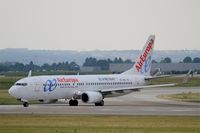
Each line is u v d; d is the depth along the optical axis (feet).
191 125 440.04
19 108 625.00
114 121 471.21
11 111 574.97
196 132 391.45
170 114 542.16
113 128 414.21
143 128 415.03
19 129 402.72
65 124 445.78
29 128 409.90
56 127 419.95
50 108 627.87
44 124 445.37
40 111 576.61
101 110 597.11
